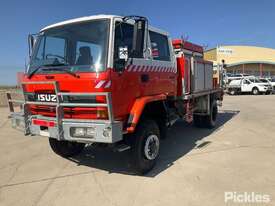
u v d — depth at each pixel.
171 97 6.58
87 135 4.56
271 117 12.06
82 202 4.35
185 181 5.01
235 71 48.34
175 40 7.13
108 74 4.48
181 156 6.47
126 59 4.78
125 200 4.37
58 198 4.51
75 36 4.94
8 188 4.93
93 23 4.80
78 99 4.67
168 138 8.27
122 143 5.20
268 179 5.03
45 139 8.62
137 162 5.18
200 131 9.20
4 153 7.15
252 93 30.47
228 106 16.95
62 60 4.99
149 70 5.54
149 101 5.29
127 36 4.96
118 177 5.29
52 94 4.89
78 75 4.61
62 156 6.53
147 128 5.30
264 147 7.12
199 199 4.32
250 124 10.36
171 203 4.23
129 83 4.96
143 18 4.64
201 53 8.71
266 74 49.69
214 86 10.03
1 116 13.86
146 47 5.41
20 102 5.36
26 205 4.31
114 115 4.64
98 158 6.46
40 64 5.25
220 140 7.91
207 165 5.80
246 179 5.04
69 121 4.69
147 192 4.62
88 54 4.70
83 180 5.20
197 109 8.91
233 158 6.23
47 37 5.35
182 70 6.94
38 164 6.17
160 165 5.88
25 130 5.27
